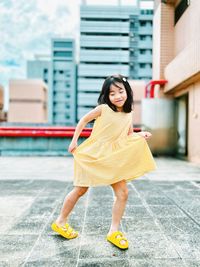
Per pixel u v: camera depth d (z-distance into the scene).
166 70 11.05
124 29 70.31
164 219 3.13
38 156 11.38
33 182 5.44
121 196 2.44
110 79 2.43
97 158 2.38
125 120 2.47
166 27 11.29
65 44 77.62
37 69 81.56
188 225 2.93
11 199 4.04
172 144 11.02
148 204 3.77
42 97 45.69
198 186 5.04
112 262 2.07
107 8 69.75
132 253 2.23
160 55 11.34
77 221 3.05
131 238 2.56
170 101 11.02
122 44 70.56
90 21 70.56
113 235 2.39
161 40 11.30
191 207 3.62
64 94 77.94
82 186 2.45
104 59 71.25
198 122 8.76
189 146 9.59
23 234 2.64
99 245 2.39
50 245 2.38
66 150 11.70
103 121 2.42
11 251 2.26
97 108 2.46
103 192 4.53
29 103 45.03
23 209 3.51
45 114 49.06
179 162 9.15
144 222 3.02
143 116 11.20
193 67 7.93
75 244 2.41
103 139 2.42
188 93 9.80
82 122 2.45
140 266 2.01
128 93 2.47
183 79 8.88
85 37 70.94
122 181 2.45
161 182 5.42
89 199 4.05
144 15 69.94
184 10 9.93
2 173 6.68
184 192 4.53
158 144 10.91
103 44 70.88
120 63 71.12
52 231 2.72
